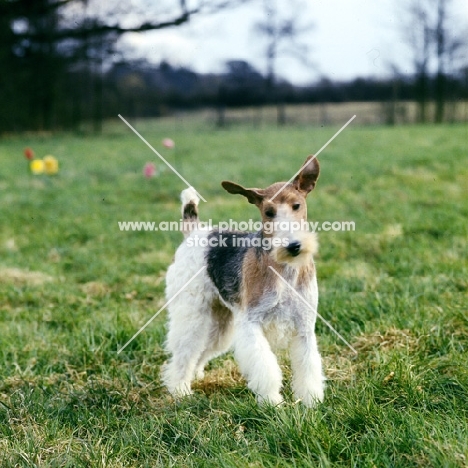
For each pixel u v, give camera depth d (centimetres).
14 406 424
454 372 414
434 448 315
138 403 438
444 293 563
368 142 1922
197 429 376
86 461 349
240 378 471
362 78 3434
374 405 366
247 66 3838
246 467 316
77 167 1642
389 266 680
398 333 485
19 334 550
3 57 2819
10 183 1377
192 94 3828
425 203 973
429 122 3478
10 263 803
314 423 349
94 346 515
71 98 3541
